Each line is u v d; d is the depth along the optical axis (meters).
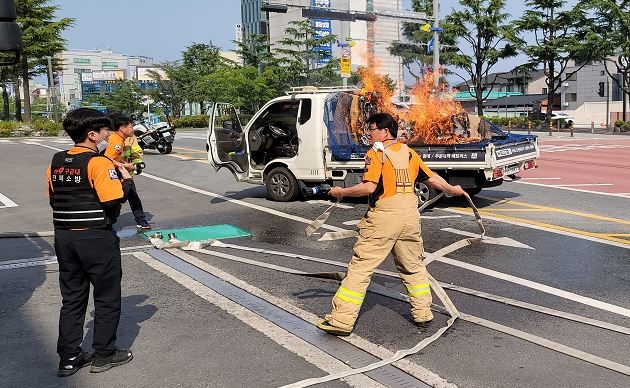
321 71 45.38
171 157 20.86
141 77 116.31
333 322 4.91
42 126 37.94
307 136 11.40
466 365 4.34
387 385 4.06
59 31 45.19
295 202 11.87
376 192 4.85
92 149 4.29
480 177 10.20
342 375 4.20
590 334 4.89
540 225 9.15
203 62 59.72
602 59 44.66
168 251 8.05
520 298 5.82
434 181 5.14
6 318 5.58
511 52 45.97
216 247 8.27
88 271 4.22
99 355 4.37
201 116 49.31
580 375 4.15
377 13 27.27
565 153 22.38
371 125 4.94
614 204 11.03
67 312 4.29
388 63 41.12
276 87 46.03
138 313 5.61
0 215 11.23
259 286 6.40
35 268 7.39
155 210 11.38
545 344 4.66
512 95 82.19
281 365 4.43
